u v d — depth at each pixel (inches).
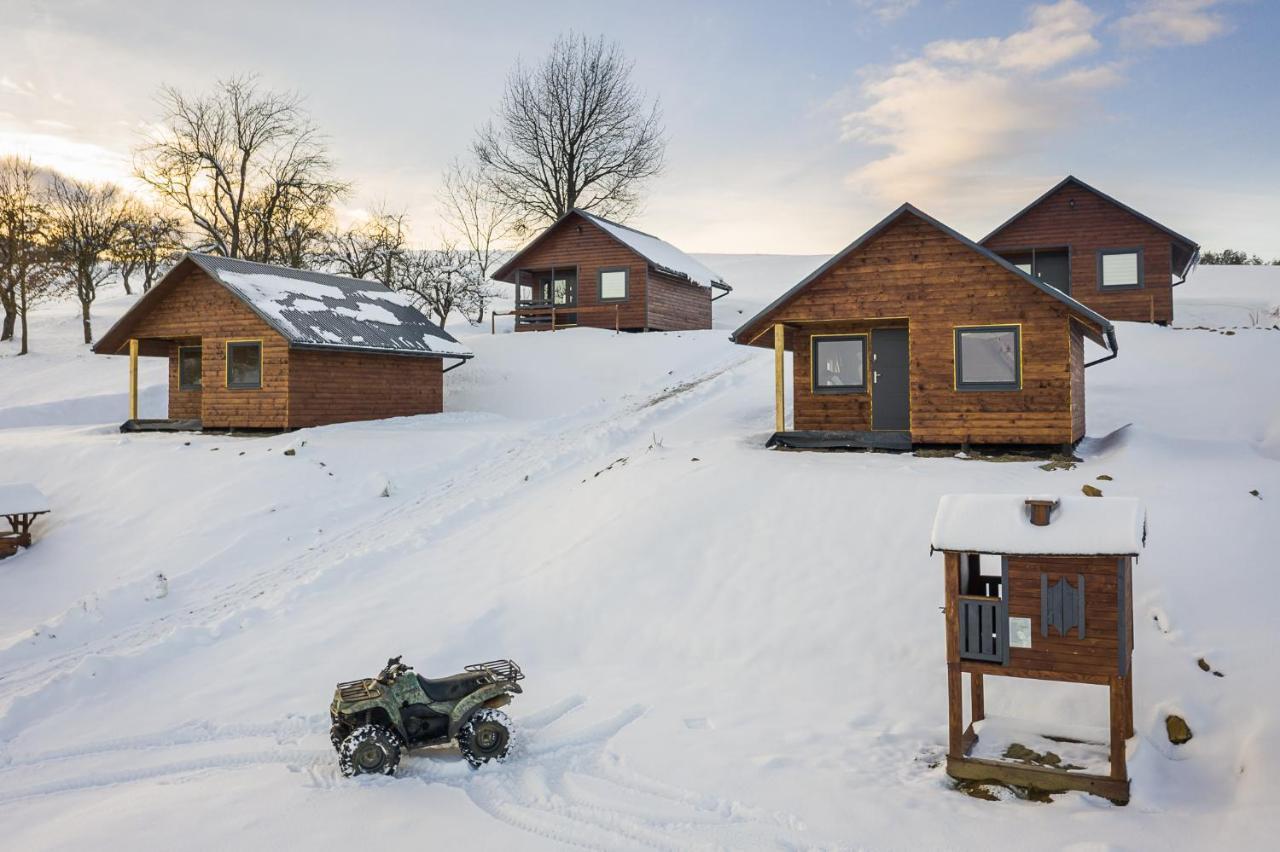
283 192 1636.3
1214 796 266.2
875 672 375.6
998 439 628.1
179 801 273.9
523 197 1895.9
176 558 610.9
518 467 767.7
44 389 1348.4
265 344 917.2
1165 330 1071.6
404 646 425.1
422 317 1128.8
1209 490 480.7
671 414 909.8
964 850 234.7
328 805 269.7
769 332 730.2
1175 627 359.6
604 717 342.6
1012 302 625.6
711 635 422.6
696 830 250.7
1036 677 273.0
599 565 489.4
